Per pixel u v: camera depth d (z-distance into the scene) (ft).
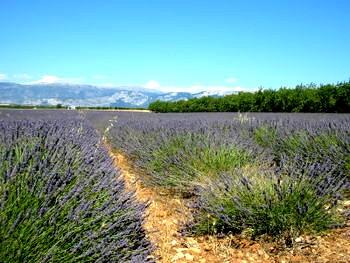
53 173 7.46
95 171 9.01
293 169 11.79
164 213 12.80
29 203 6.35
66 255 5.98
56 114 67.26
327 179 11.41
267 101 79.77
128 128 33.94
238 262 9.02
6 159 8.47
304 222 10.12
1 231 5.63
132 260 6.80
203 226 10.77
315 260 8.86
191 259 9.16
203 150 16.48
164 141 19.63
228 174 13.21
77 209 6.63
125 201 8.16
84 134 20.12
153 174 16.30
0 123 19.94
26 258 5.61
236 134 20.79
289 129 22.17
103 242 6.49
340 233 10.21
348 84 64.08
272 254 9.34
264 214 10.23
